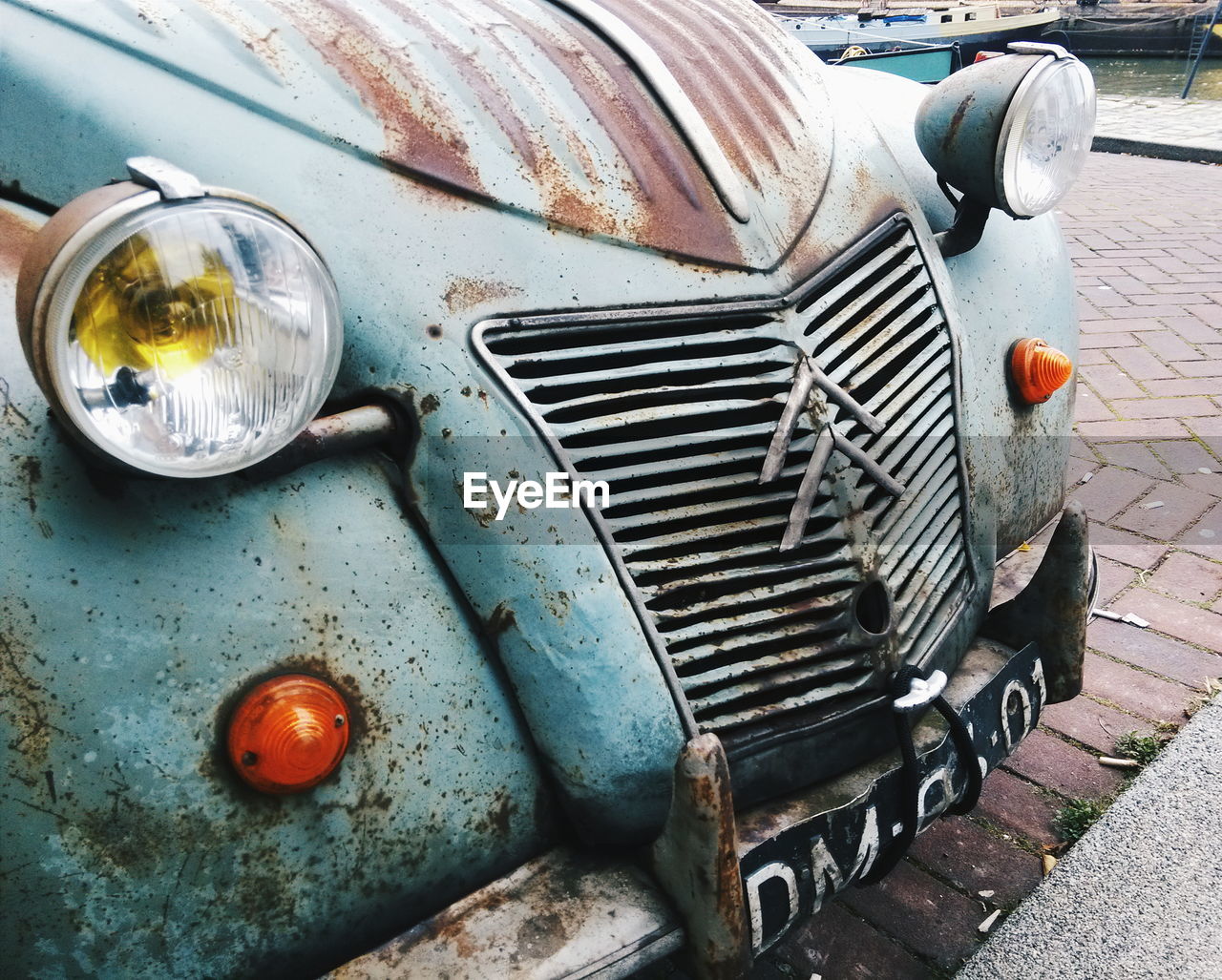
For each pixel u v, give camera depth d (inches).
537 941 28.1
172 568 26.3
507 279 32.0
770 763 32.5
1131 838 47.7
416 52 35.2
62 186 31.9
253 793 26.4
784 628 33.2
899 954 43.4
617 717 30.0
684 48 41.5
